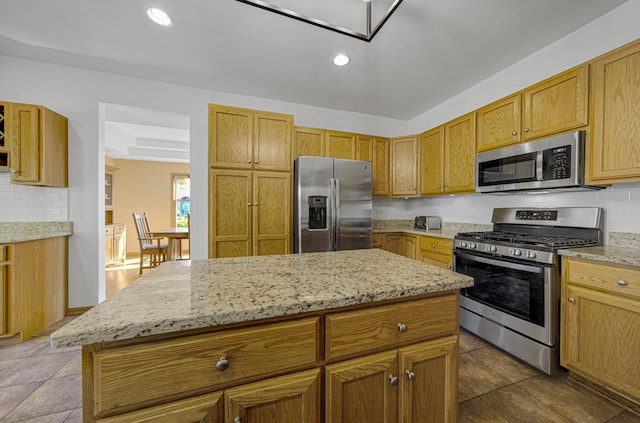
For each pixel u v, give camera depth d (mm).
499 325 1928
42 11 1773
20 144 2154
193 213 2904
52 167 2320
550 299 1620
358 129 3623
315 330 747
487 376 1653
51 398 1466
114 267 4848
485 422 1299
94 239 2611
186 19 1837
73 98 2527
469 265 2211
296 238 2740
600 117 1608
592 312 1469
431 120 3453
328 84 2793
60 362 1808
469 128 2555
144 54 2273
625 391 1341
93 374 577
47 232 2436
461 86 2824
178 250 4719
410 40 2043
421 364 882
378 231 3205
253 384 680
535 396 1475
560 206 2086
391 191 3480
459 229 3053
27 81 2406
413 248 3084
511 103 2152
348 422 783
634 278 1300
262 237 2643
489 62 2355
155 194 6316
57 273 2414
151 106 2752
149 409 598
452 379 922
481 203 2807
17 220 2412
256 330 684
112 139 4828
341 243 2803
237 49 2182
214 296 755
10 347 1989
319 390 752
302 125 3338
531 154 1963
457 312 948
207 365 639
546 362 1633
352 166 2869
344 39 2041
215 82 2768
